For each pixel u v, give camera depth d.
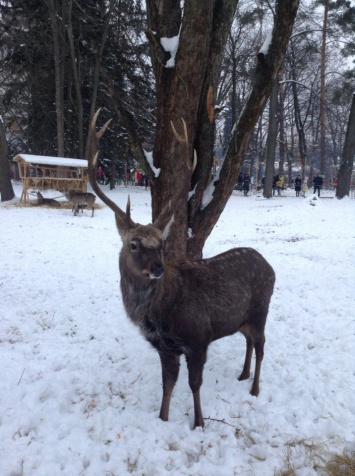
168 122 4.79
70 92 24.78
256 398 4.05
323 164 36.38
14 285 7.29
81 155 24.06
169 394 3.77
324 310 6.18
